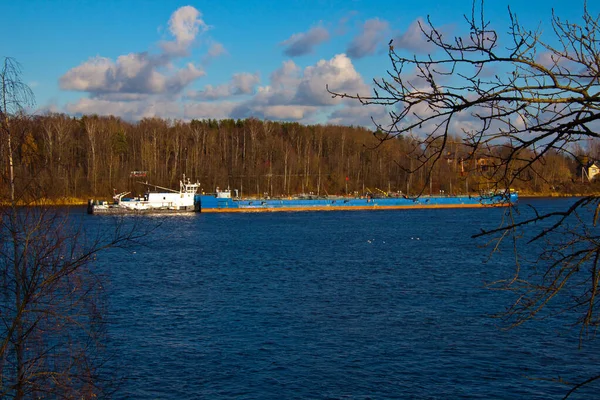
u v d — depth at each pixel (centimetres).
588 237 605
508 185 545
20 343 1170
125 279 3994
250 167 12256
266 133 13425
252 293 3444
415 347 2286
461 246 5728
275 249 5725
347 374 2012
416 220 9244
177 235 7162
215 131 14350
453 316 2759
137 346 2333
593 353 2167
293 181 12506
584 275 3033
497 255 4950
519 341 2322
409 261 4728
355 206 11531
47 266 1203
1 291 1199
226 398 1833
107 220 7512
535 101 501
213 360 2170
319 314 2855
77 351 1417
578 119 504
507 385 1902
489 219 9281
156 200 10600
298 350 2277
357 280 3841
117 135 11875
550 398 1802
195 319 2798
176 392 1873
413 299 3175
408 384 1919
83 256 1224
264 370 2066
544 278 662
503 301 3064
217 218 9912
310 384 1933
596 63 522
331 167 12988
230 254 5388
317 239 6606
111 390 1800
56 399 1217
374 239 6531
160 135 12531
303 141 13912
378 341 2372
